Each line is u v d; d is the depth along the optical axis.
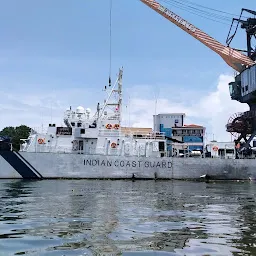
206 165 50.75
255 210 18.31
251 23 58.19
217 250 9.49
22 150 51.34
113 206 19.30
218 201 23.06
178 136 76.69
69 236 11.13
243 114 57.56
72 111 50.72
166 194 28.36
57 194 26.34
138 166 49.28
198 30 59.12
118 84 52.00
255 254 9.04
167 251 9.38
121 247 9.78
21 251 9.30
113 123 50.78
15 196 24.56
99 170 48.28
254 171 51.31
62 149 49.16
